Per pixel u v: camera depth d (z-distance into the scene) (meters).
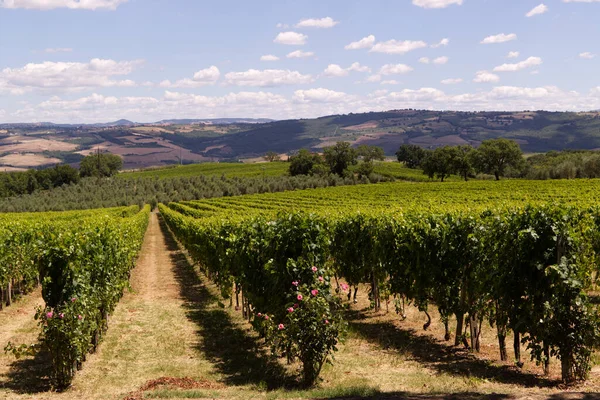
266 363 9.60
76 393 7.98
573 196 42.66
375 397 6.66
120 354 10.22
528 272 8.00
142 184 130.12
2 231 16.05
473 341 9.83
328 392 7.29
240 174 154.12
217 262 17.12
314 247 8.63
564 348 7.36
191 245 25.56
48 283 8.63
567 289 7.30
